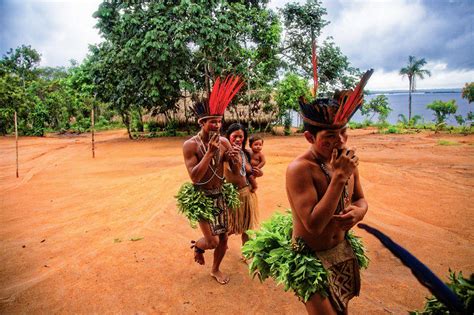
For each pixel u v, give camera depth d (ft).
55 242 17.04
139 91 77.77
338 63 88.12
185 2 67.97
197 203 12.10
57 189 28.78
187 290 12.17
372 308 10.80
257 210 14.26
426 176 29.35
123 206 22.56
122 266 14.01
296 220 7.69
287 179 7.23
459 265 13.58
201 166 11.57
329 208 6.47
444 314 6.35
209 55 76.48
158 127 110.11
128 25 71.51
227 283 12.60
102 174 35.73
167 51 68.54
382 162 39.34
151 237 16.89
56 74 198.80
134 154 54.03
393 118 420.77
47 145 72.33
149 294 11.98
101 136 102.58
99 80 82.02
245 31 74.38
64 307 11.35
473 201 22.08
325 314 7.47
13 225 19.85
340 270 7.72
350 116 6.74
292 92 81.82
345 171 6.26
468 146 53.57
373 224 18.26
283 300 11.48
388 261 14.11
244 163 13.70
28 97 114.01
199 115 12.10
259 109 92.84
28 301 11.75
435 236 16.58
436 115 131.13
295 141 67.72
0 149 64.49
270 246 8.44
